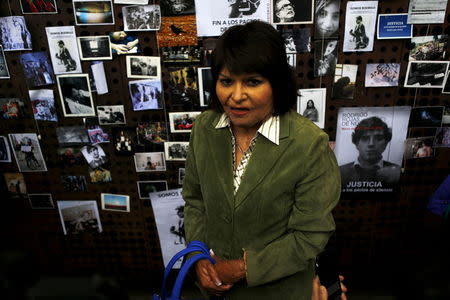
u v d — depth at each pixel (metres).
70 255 1.82
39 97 1.45
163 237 1.69
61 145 1.54
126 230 1.73
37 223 1.73
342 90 1.36
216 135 0.94
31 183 1.64
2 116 1.50
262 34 0.75
